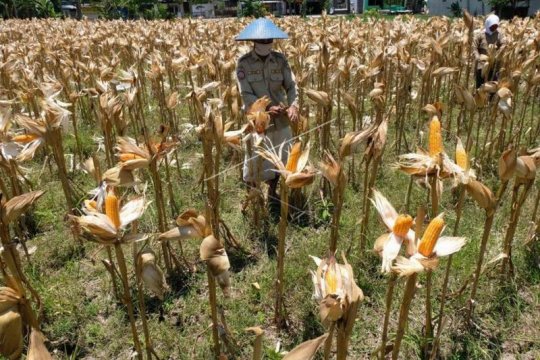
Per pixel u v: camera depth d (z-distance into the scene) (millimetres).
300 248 4395
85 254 4426
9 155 3682
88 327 3572
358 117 6633
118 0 41969
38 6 39844
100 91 5734
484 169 5754
